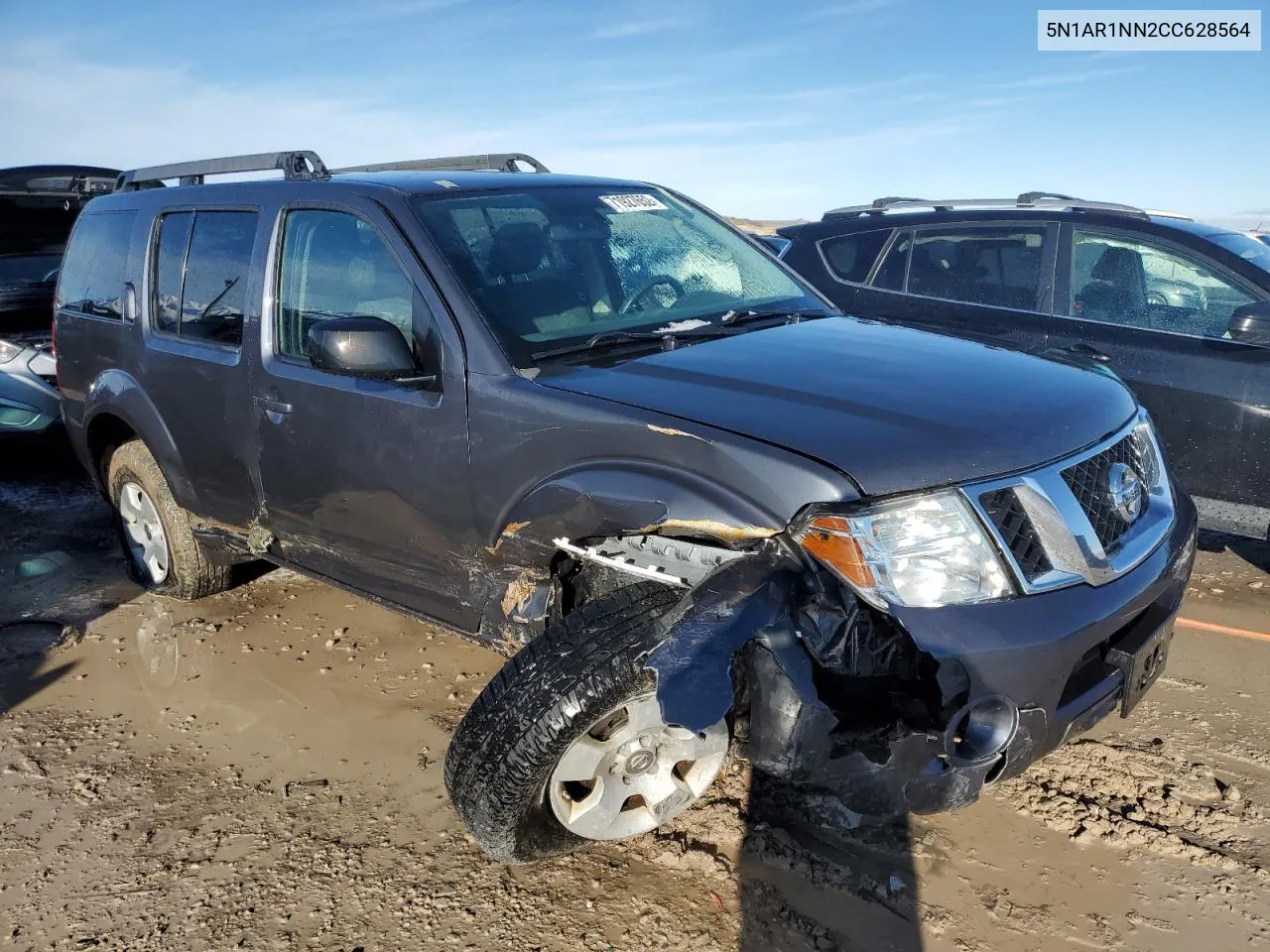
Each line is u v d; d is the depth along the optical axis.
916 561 2.23
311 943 2.54
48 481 6.99
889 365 2.85
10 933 2.62
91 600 4.80
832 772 2.27
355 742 3.46
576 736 2.35
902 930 2.49
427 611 3.30
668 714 2.10
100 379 4.53
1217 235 4.77
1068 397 2.73
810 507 2.26
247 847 2.93
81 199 7.33
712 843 2.82
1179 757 3.18
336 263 3.41
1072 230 5.08
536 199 3.57
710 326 3.26
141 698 3.83
